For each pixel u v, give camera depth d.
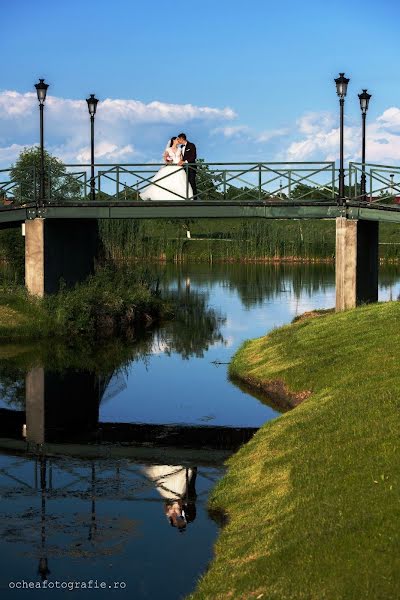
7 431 14.48
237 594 7.22
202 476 11.68
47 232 24.39
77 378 18.72
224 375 18.67
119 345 23.14
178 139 24.47
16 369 19.62
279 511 8.77
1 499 10.80
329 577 6.78
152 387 17.72
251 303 33.56
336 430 10.51
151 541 9.34
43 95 23.94
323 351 16.03
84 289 25.67
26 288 24.53
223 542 8.68
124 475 11.84
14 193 26.28
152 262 56.59
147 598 7.95
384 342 15.18
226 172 23.55
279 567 7.31
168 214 23.42
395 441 9.24
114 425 14.77
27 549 9.19
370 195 22.59
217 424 14.53
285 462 10.20
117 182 24.48
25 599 8.02
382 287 38.62
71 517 10.10
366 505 7.80
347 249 22.05
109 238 51.16
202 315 29.84
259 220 62.38
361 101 25.27
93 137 25.84
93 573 8.59
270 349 18.47
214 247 60.12
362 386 12.45
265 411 15.15
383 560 6.74
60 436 14.10
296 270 51.16
